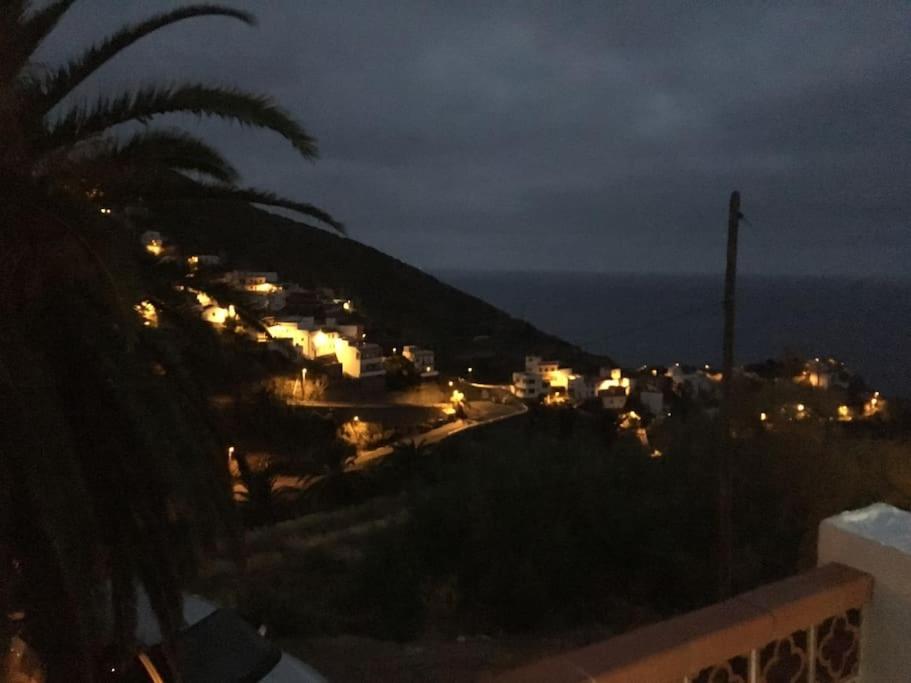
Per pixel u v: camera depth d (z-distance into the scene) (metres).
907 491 11.63
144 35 4.71
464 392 53.62
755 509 11.62
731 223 11.38
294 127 4.78
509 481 10.98
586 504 10.96
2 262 3.68
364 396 48.03
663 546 10.87
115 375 3.88
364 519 16.97
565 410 40.22
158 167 4.79
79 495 3.53
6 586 3.33
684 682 2.04
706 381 50.78
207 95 4.56
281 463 22.19
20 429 3.42
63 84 4.50
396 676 7.73
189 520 4.22
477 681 1.89
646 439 14.57
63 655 3.56
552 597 10.28
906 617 2.41
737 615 2.22
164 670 3.85
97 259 3.46
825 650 2.43
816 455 11.62
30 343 3.73
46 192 3.57
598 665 1.91
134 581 4.07
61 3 4.52
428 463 23.77
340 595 10.56
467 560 10.49
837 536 2.63
